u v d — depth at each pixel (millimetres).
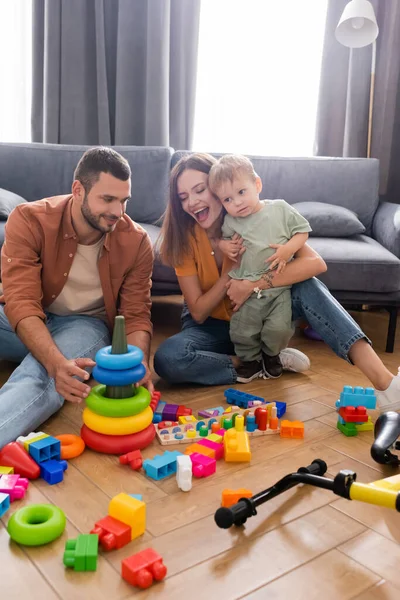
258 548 946
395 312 2199
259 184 1674
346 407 1421
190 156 1653
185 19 3068
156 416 1436
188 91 3148
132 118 3135
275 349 1763
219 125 3273
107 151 1380
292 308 1700
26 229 1447
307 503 1087
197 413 1521
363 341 1532
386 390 1457
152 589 840
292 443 1355
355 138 3148
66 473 1171
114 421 1240
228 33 3170
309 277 1640
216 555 923
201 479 1170
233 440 1271
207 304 1699
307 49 3182
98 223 1408
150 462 1168
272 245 1627
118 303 1681
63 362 1291
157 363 1688
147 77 3033
